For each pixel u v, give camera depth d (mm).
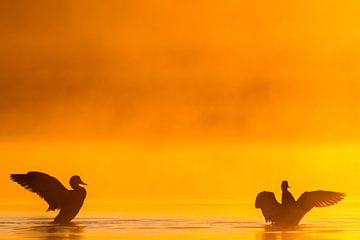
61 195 137375
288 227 132125
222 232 125125
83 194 137625
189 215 149125
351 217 146625
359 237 119312
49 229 128875
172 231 126062
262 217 145500
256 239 117312
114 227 131625
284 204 134000
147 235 121188
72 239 116875
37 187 137500
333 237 119375
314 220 142125
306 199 135750
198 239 117062
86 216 146750
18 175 137500
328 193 136750
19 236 120562
